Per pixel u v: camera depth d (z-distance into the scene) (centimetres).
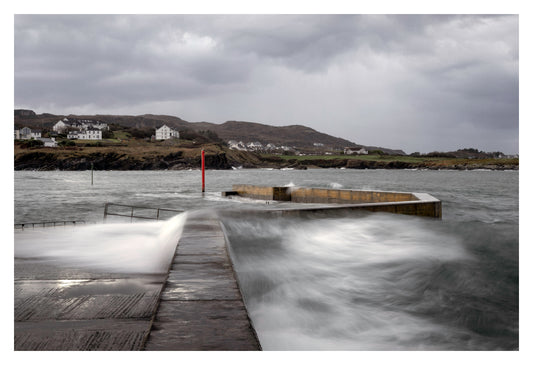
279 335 483
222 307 370
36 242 970
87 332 407
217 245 661
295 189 2833
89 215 2847
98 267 697
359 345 472
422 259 806
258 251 880
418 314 555
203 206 3189
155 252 842
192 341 295
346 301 598
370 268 757
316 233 1055
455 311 571
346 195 2309
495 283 676
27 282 595
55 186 6775
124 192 5234
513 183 8069
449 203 3259
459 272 725
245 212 1016
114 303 499
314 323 519
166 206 3300
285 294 616
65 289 559
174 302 383
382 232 1053
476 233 923
